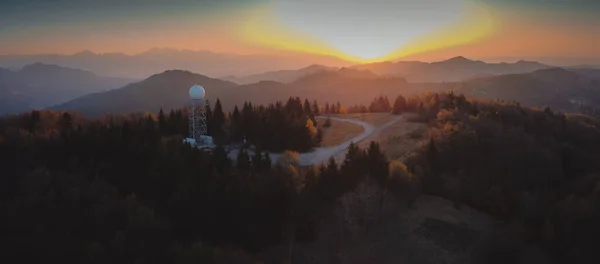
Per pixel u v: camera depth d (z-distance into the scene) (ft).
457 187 216.95
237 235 183.93
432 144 236.63
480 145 251.39
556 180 246.88
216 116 316.81
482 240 184.65
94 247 157.89
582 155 279.49
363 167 203.31
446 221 192.24
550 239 189.57
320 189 193.36
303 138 293.02
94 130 247.09
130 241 163.12
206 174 202.18
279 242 187.32
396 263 173.37
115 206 180.04
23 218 169.89
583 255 182.39
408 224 190.70
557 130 330.54
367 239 183.93
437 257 175.22
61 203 180.04
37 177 193.16
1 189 191.93
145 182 206.49
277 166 217.56
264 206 185.16
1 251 157.07
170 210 187.83
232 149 283.59
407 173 207.41
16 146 223.92
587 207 198.80
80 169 213.05
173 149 224.33
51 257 158.10
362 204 191.72
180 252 162.50
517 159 246.47
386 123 372.58
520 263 179.93
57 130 266.77
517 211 205.87
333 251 179.52
